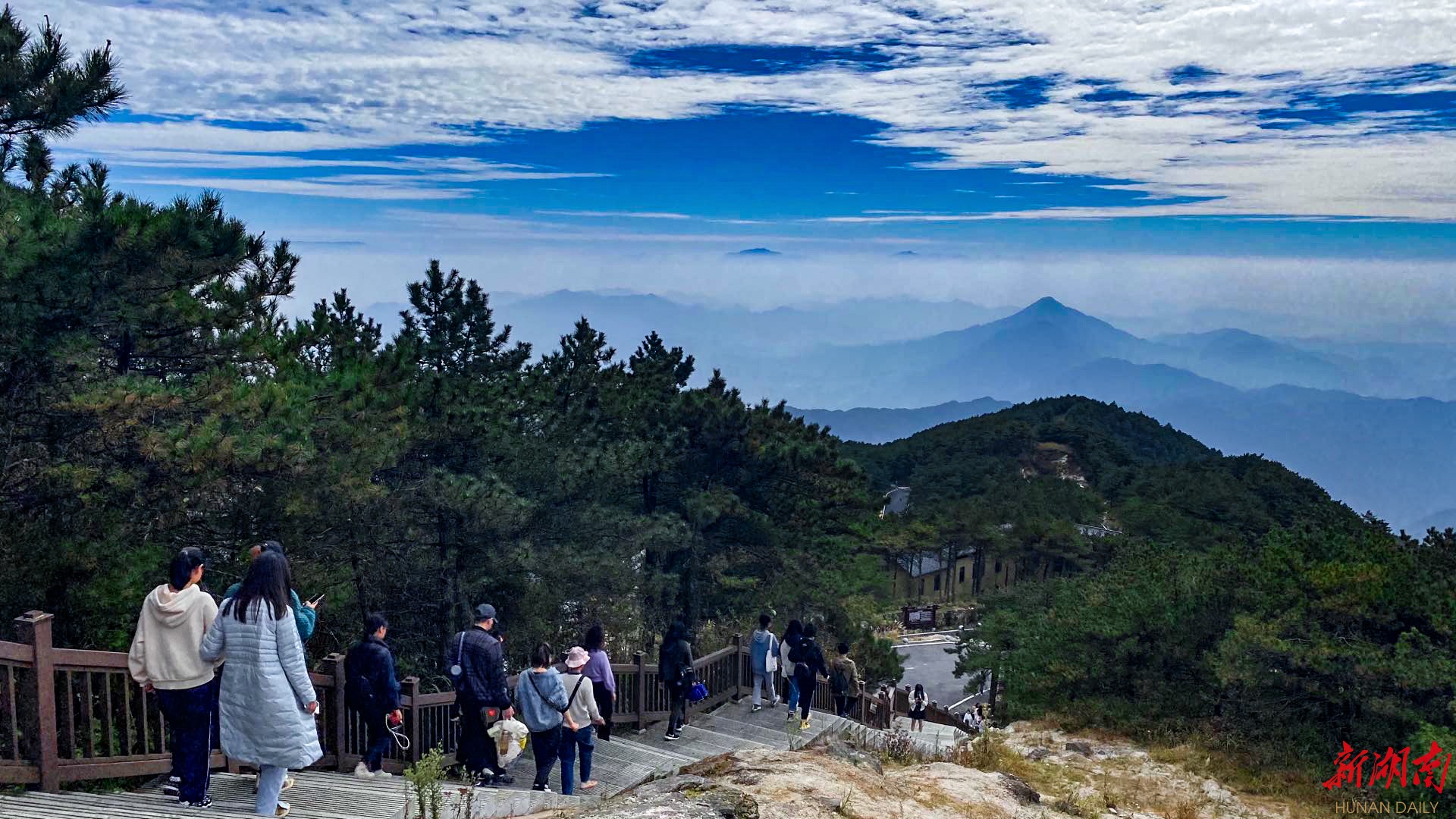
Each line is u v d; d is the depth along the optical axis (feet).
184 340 43.19
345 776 26.76
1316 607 54.85
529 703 29.81
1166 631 64.90
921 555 277.85
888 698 78.64
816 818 20.72
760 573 91.86
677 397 89.30
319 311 58.85
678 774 26.02
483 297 67.62
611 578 71.05
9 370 37.24
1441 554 58.80
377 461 47.78
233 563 45.11
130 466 38.83
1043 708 69.87
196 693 20.07
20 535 35.01
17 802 17.98
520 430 67.21
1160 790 43.73
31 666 19.48
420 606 64.80
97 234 33.40
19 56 35.58
